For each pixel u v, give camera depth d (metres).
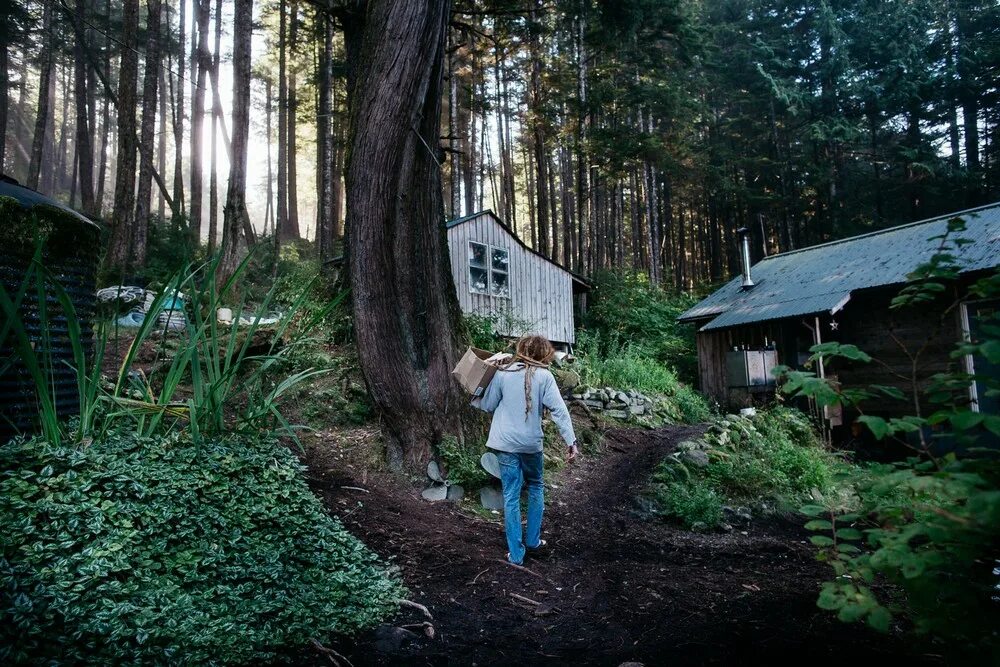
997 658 1.50
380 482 4.85
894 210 29.86
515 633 2.92
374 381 5.12
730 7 30.78
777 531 5.32
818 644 2.69
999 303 8.07
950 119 28.41
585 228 21.58
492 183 31.56
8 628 1.92
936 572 1.60
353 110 5.23
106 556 2.42
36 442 2.98
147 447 3.24
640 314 17.33
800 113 29.36
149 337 7.80
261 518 3.23
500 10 11.29
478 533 4.32
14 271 3.56
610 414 9.32
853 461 8.69
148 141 16.30
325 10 7.73
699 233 35.22
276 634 2.47
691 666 2.50
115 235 13.84
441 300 5.48
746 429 7.86
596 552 4.29
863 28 27.73
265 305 4.07
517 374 4.03
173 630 2.22
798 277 11.86
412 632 2.83
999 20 27.14
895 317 9.34
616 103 20.56
